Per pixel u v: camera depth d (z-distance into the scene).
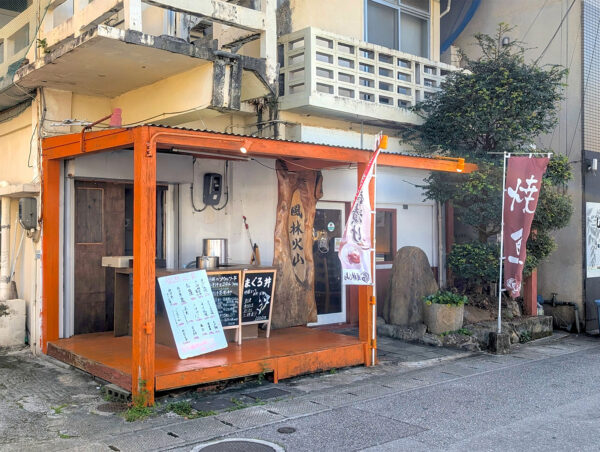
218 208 9.42
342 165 9.02
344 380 7.44
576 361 8.84
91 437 5.33
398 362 8.47
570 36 11.89
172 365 6.61
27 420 5.76
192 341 6.89
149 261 6.16
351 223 7.55
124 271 8.25
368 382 7.37
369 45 10.08
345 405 6.36
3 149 9.70
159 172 8.70
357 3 10.70
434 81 11.31
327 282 10.44
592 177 11.88
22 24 8.15
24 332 8.76
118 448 5.07
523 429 5.60
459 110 10.10
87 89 8.48
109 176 8.48
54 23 8.61
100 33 6.36
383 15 11.25
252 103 9.64
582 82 11.72
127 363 6.89
